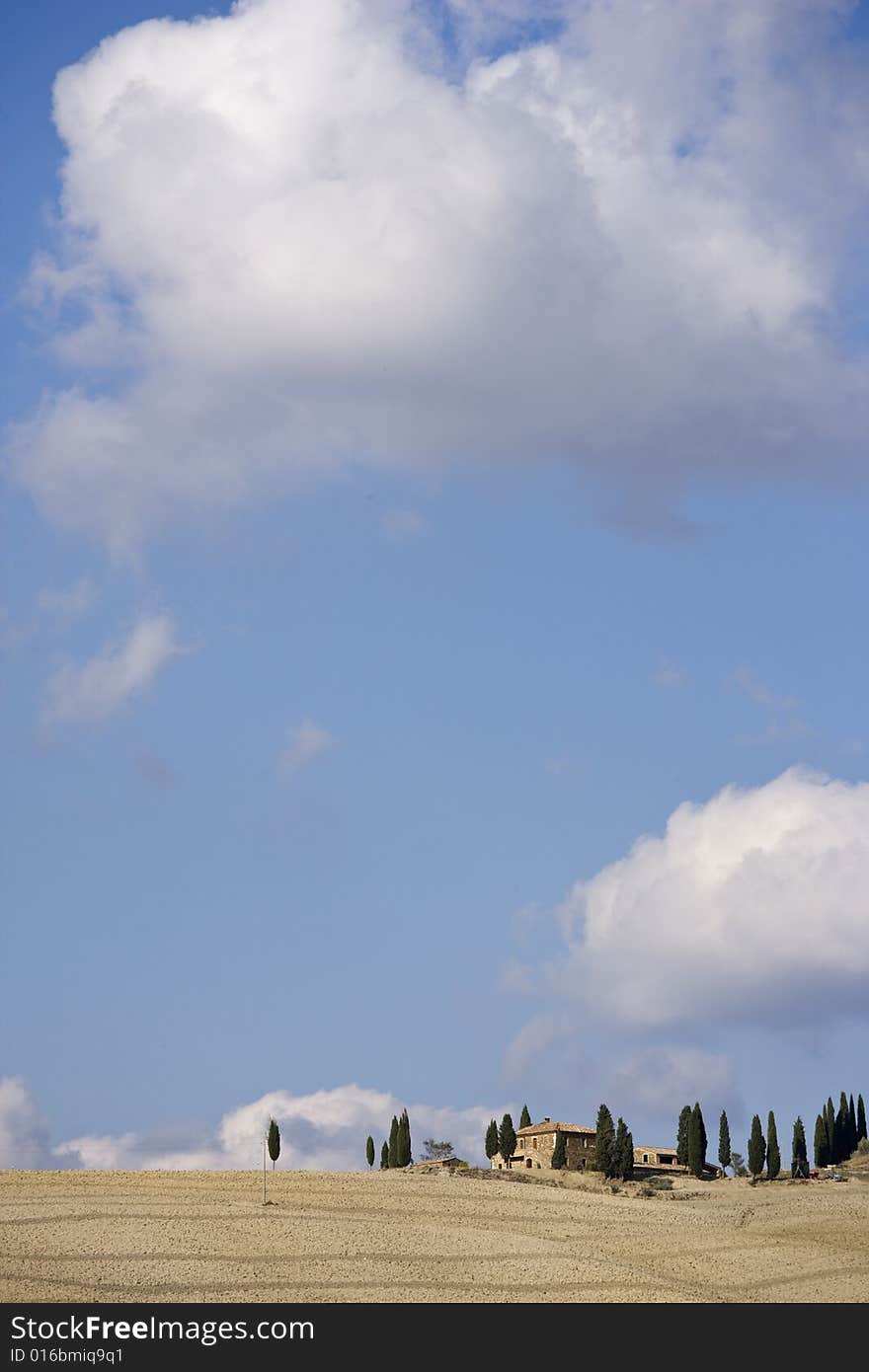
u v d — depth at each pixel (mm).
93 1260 128125
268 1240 139250
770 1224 159875
